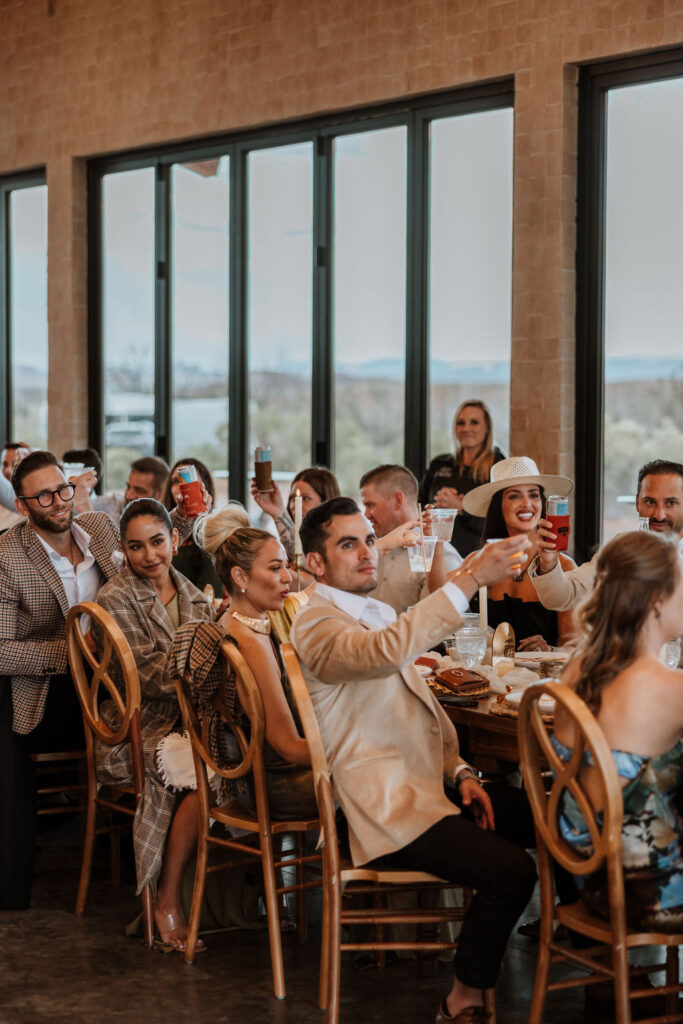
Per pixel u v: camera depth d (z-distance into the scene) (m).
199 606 4.21
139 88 8.18
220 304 8.00
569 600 4.08
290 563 4.61
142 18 8.11
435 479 6.16
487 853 2.94
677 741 2.68
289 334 7.62
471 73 6.38
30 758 4.12
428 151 6.79
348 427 7.32
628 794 2.66
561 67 6.00
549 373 6.16
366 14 6.84
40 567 4.23
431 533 3.89
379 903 3.51
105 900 4.15
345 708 3.14
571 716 2.59
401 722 3.15
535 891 4.20
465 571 2.93
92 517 4.59
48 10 8.77
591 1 5.87
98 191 8.76
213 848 3.84
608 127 6.05
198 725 3.58
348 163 7.21
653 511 4.24
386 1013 3.27
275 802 3.49
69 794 4.93
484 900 2.93
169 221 8.28
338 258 7.30
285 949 3.72
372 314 7.15
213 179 7.98
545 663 3.54
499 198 6.50
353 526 3.15
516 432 6.30
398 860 3.06
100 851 4.66
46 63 8.84
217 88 7.69
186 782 3.70
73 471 5.86
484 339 6.61
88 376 8.89
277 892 3.43
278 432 7.73
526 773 2.84
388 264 7.05
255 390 7.85
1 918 3.98
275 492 4.99
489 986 2.97
